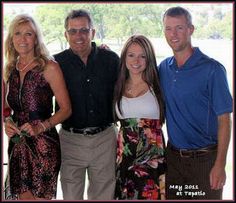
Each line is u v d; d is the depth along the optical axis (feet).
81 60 8.32
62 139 8.72
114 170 8.80
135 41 7.81
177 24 7.36
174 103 7.65
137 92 7.94
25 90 7.63
